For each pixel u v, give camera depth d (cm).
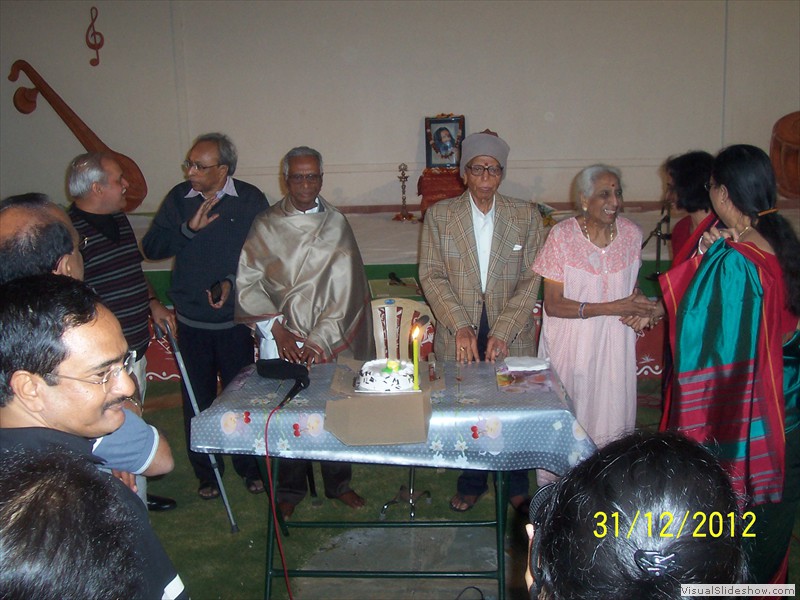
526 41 805
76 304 129
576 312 296
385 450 243
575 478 89
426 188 740
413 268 540
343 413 240
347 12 807
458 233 312
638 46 801
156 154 838
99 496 90
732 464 228
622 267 299
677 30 796
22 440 129
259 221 327
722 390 229
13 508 84
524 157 829
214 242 330
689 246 287
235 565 299
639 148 821
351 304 323
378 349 336
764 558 231
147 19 811
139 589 91
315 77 821
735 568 83
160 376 505
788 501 231
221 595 281
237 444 246
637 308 289
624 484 84
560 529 87
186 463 392
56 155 841
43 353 126
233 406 249
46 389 130
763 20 791
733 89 805
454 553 304
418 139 829
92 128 833
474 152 302
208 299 331
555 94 814
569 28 801
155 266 570
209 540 318
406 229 712
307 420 243
